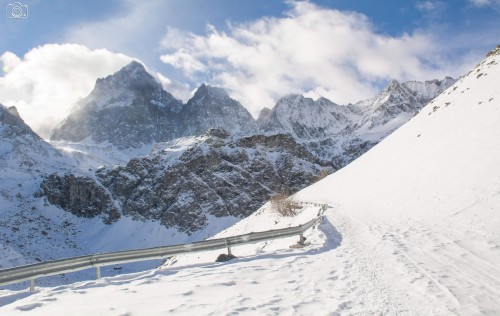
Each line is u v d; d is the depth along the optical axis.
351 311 10.54
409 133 67.00
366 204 48.06
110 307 11.48
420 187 41.12
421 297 11.54
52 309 11.41
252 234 22.19
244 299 12.10
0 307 11.81
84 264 15.93
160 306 11.52
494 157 34.91
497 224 23.12
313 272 15.78
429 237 22.67
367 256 18.58
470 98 54.38
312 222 30.41
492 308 10.33
